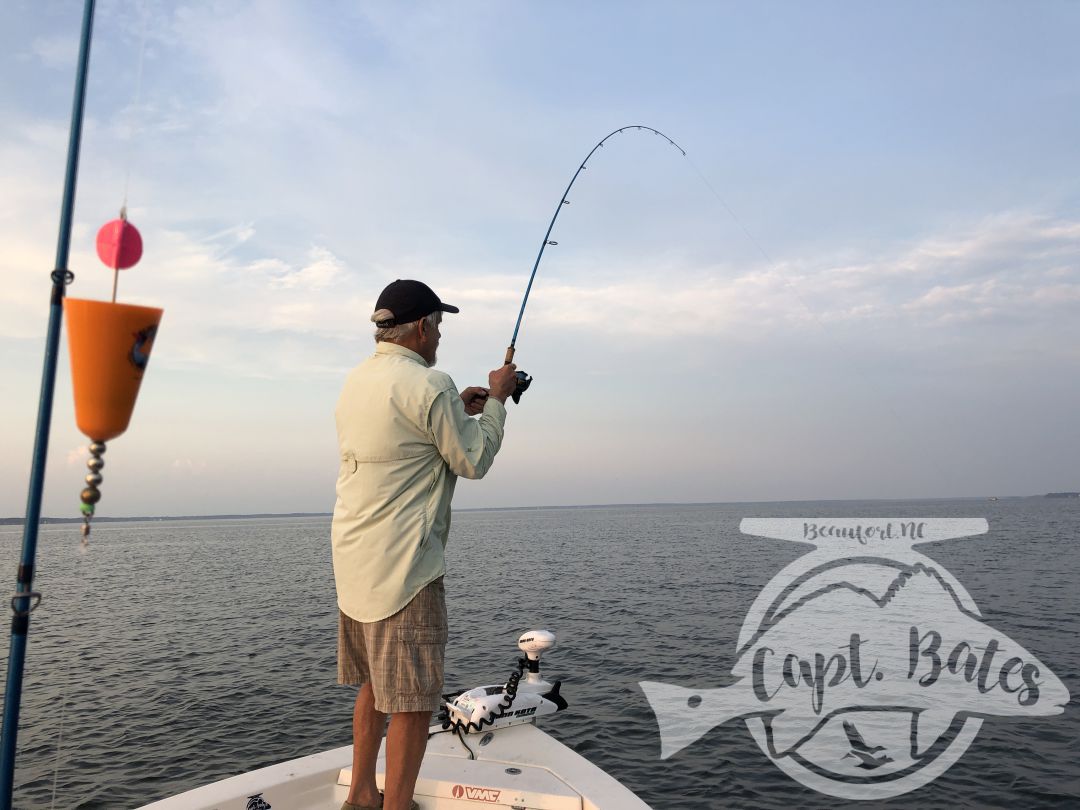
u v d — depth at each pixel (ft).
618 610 63.16
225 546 217.56
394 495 6.84
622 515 618.03
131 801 23.85
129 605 75.20
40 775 26.11
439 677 6.86
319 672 41.73
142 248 4.35
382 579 6.77
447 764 8.25
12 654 4.16
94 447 4.17
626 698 33.71
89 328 4.03
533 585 86.63
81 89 4.51
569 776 7.89
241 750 28.58
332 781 8.18
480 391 8.07
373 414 6.88
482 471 7.27
